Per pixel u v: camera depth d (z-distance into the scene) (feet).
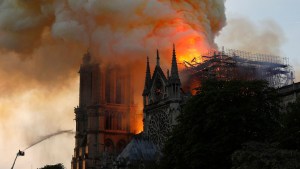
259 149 366.43
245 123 440.04
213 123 448.24
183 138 480.23
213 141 447.42
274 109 476.13
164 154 517.96
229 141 437.99
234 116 442.91
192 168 445.78
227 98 458.50
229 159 426.92
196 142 457.27
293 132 390.83
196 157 440.45
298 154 343.05
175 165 475.31
